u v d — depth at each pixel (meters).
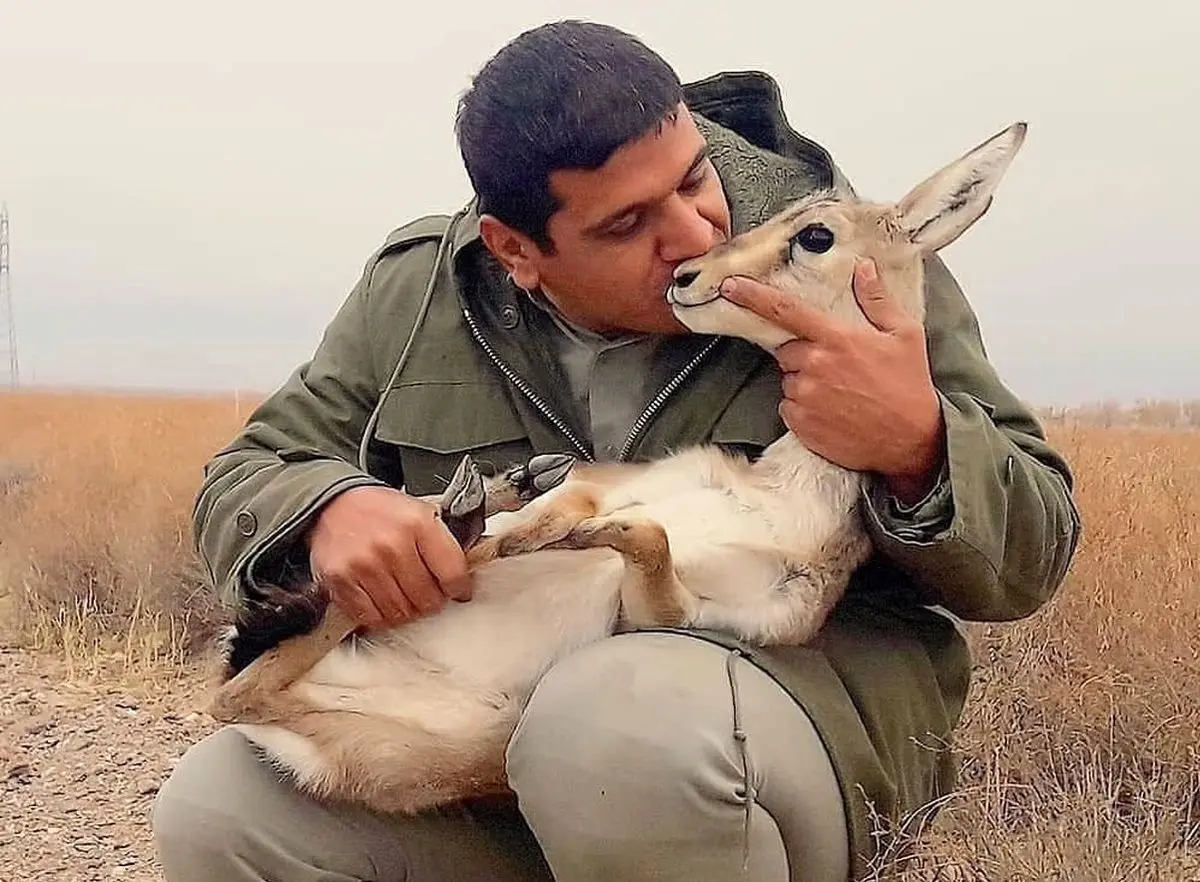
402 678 1.88
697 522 1.90
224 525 1.93
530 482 1.84
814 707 1.78
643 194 1.86
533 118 1.87
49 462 6.38
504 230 1.93
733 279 1.86
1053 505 1.86
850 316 1.91
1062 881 2.00
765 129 2.09
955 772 1.98
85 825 2.71
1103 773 2.29
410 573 1.84
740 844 1.70
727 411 1.97
